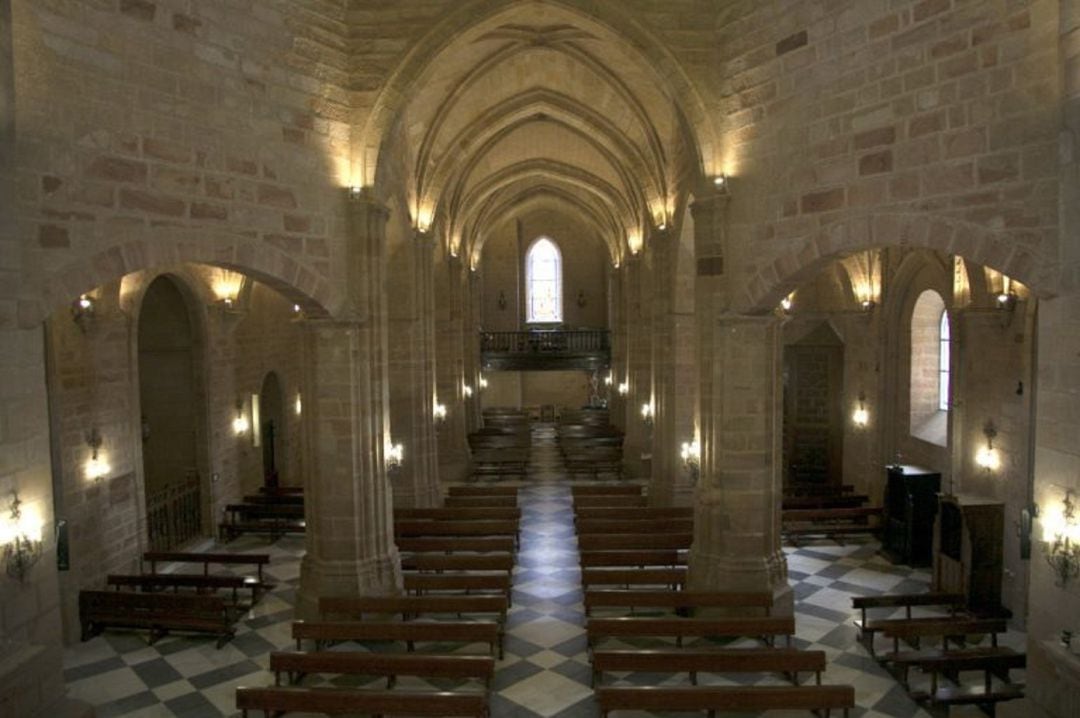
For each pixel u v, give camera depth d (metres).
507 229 46.25
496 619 14.61
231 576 16.08
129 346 16.67
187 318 19.91
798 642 13.50
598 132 22.22
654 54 13.91
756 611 13.97
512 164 28.39
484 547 17.52
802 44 12.18
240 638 13.91
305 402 14.66
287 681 12.11
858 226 11.48
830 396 24.22
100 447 15.57
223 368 20.97
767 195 13.04
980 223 9.88
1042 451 9.16
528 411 46.38
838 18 11.58
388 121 14.22
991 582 14.68
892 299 20.80
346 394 14.30
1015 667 11.23
